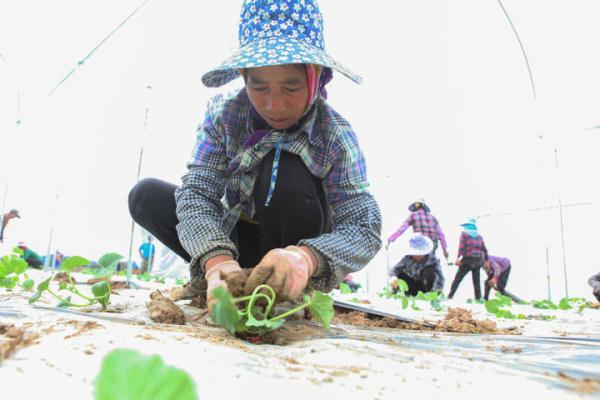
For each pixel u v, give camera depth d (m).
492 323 1.91
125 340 0.83
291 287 1.07
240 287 1.06
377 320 2.03
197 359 0.75
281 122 1.37
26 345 0.77
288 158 1.55
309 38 1.34
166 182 1.83
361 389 0.66
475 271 6.96
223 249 1.29
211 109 1.58
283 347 1.00
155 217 1.78
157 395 0.40
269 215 1.59
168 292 2.65
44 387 0.58
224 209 1.66
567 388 0.68
